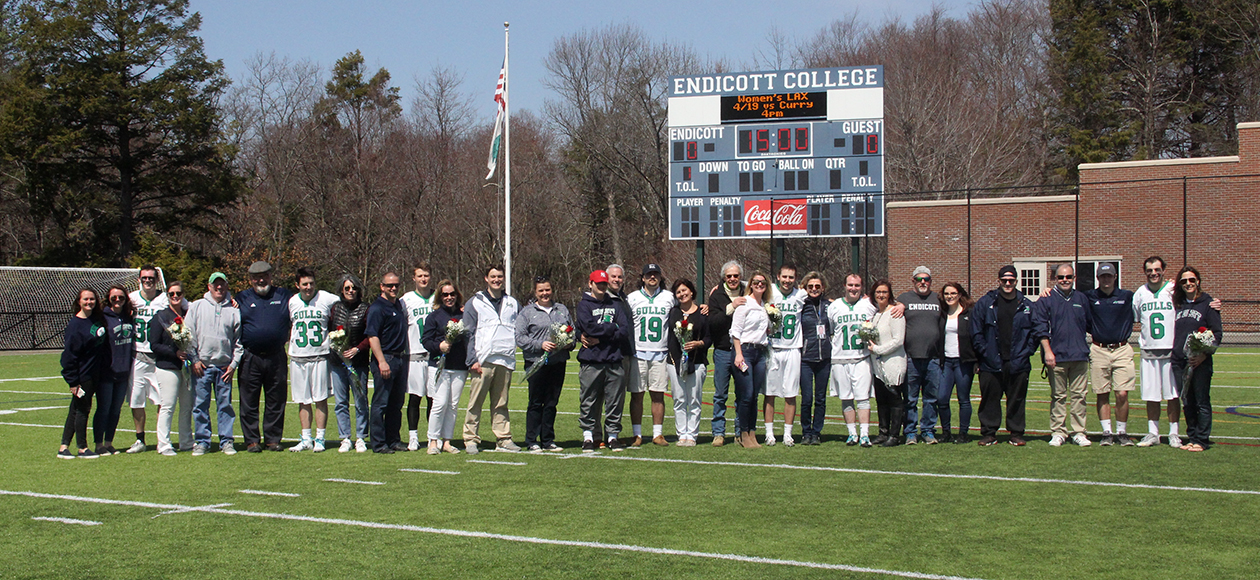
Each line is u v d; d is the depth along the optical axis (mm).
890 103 42656
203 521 6961
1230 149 44531
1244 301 28953
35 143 40844
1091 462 9172
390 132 54000
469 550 6121
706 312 10422
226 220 46188
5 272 35094
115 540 6438
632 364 10430
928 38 48750
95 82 41000
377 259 48844
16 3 51125
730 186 26062
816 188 25578
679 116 26312
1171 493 7723
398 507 7375
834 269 36781
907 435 10453
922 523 6766
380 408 10000
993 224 31625
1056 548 6082
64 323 34969
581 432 11789
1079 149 43781
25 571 5738
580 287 49375
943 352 10414
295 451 10164
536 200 49656
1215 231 29469
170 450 10039
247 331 10102
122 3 42594
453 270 48469
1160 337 9914
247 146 51812
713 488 8039
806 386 10352
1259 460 9227
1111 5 47438
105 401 10148
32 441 11305
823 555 5949
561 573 5602
